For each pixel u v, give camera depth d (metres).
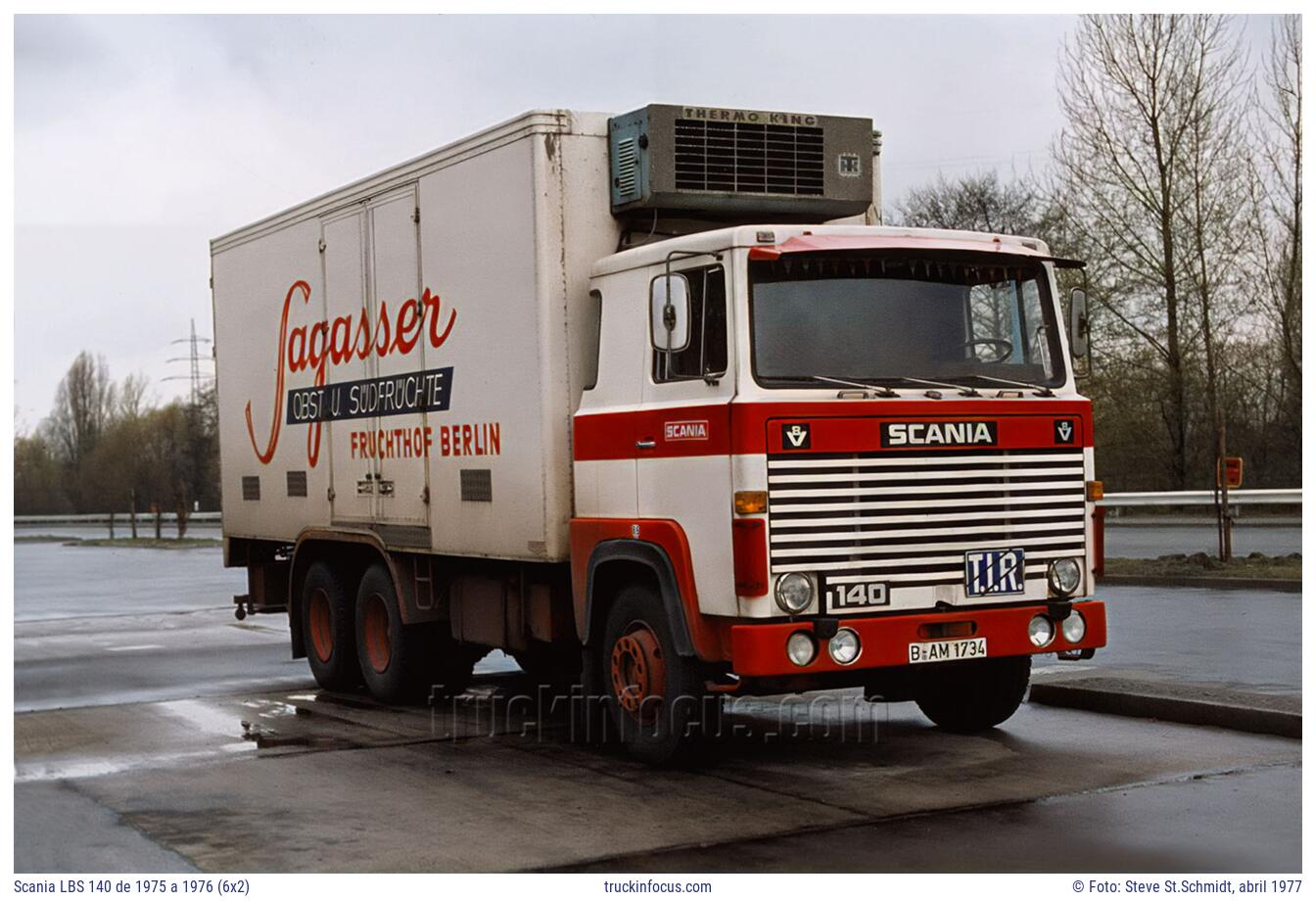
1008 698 9.58
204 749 9.85
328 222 12.34
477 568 10.79
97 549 44.59
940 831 7.14
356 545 12.15
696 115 9.36
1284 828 7.09
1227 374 31.75
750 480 7.88
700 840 7.09
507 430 9.81
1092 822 7.25
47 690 13.00
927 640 8.20
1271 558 19.77
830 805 7.77
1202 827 7.13
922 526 8.26
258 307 13.74
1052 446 8.68
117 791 8.51
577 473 9.34
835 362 8.26
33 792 8.52
